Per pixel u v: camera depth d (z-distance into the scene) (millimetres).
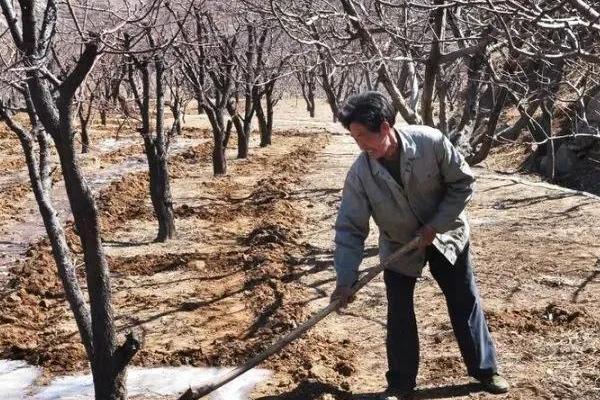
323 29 8727
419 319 6043
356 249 4266
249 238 9125
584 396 4602
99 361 4164
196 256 8430
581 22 5512
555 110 17531
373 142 4023
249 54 12898
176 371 5406
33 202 12523
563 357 5164
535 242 8242
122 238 9555
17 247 9688
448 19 9016
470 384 4785
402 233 4332
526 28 7387
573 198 10570
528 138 17688
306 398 4766
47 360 5695
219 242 9195
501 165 17359
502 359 5164
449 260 4355
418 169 4117
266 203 11508
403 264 4383
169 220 9305
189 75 12648
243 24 10000
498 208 10219
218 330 6230
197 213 10875
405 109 8391
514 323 5766
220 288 7363
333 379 5031
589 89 10930
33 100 3998
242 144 17312
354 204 4293
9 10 4078
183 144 20203
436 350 5410
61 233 4379
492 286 6762
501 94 8891
